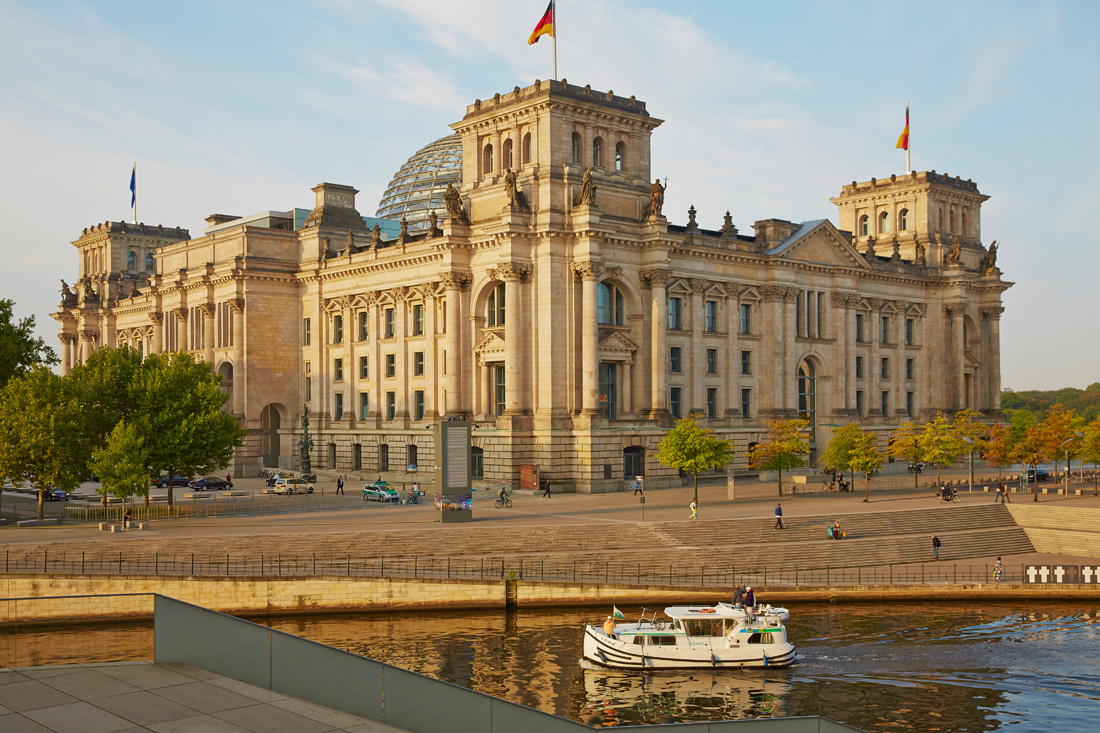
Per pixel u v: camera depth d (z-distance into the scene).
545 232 119.56
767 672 61.56
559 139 121.94
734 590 75.25
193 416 104.62
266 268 157.50
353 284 152.25
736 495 119.44
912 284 170.50
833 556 89.19
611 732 28.98
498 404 128.50
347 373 153.25
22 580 70.25
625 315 129.12
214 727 29.02
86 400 105.44
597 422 119.56
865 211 181.38
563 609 75.31
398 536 83.12
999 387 177.12
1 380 114.88
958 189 177.75
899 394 167.38
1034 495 123.31
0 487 97.88
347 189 163.50
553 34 122.06
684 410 135.88
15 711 30.08
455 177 199.25
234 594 72.31
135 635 55.16
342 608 73.44
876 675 60.97
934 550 93.31
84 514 97.12
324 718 30.09
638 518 94.31
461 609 74.50
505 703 28.84
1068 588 79.50
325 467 156.00
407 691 29.73
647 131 131.75
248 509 101.56
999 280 175.88
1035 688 58.47
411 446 141.12
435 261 137.12
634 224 126.56
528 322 122.25
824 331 153.88
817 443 152.75
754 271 145.25
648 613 74.44
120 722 29.25
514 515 97.19
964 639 68.44
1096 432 131.38
